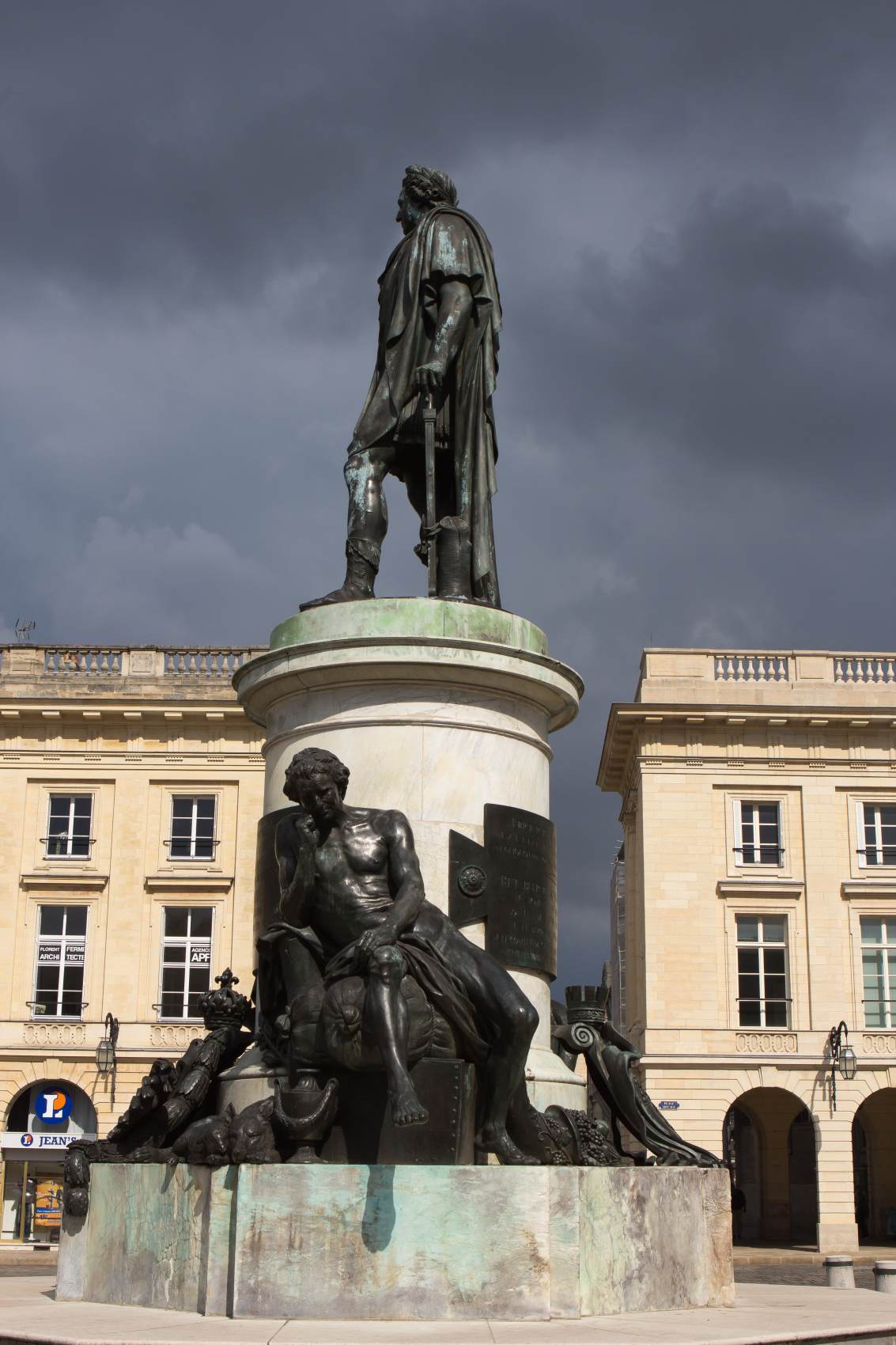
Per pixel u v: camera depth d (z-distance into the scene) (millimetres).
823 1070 36469
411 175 9156
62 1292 6801
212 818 39188
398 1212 5789
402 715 7391
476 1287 5750
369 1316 5691
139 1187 6488
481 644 7422
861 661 39906
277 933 6750
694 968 37531
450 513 8930
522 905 7402
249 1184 5852
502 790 7512
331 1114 6199
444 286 8727
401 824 6762
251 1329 5395
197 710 39156
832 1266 10844
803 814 38594
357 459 8625
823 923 37812
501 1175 5852
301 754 6758
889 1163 39906
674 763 38844
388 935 6324
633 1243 6320
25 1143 36812
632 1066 7820
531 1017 6387
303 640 7648
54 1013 37938
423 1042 6309
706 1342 5223
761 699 39469
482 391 8688
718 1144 36219
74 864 38781
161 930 38375
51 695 39375
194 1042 7340
